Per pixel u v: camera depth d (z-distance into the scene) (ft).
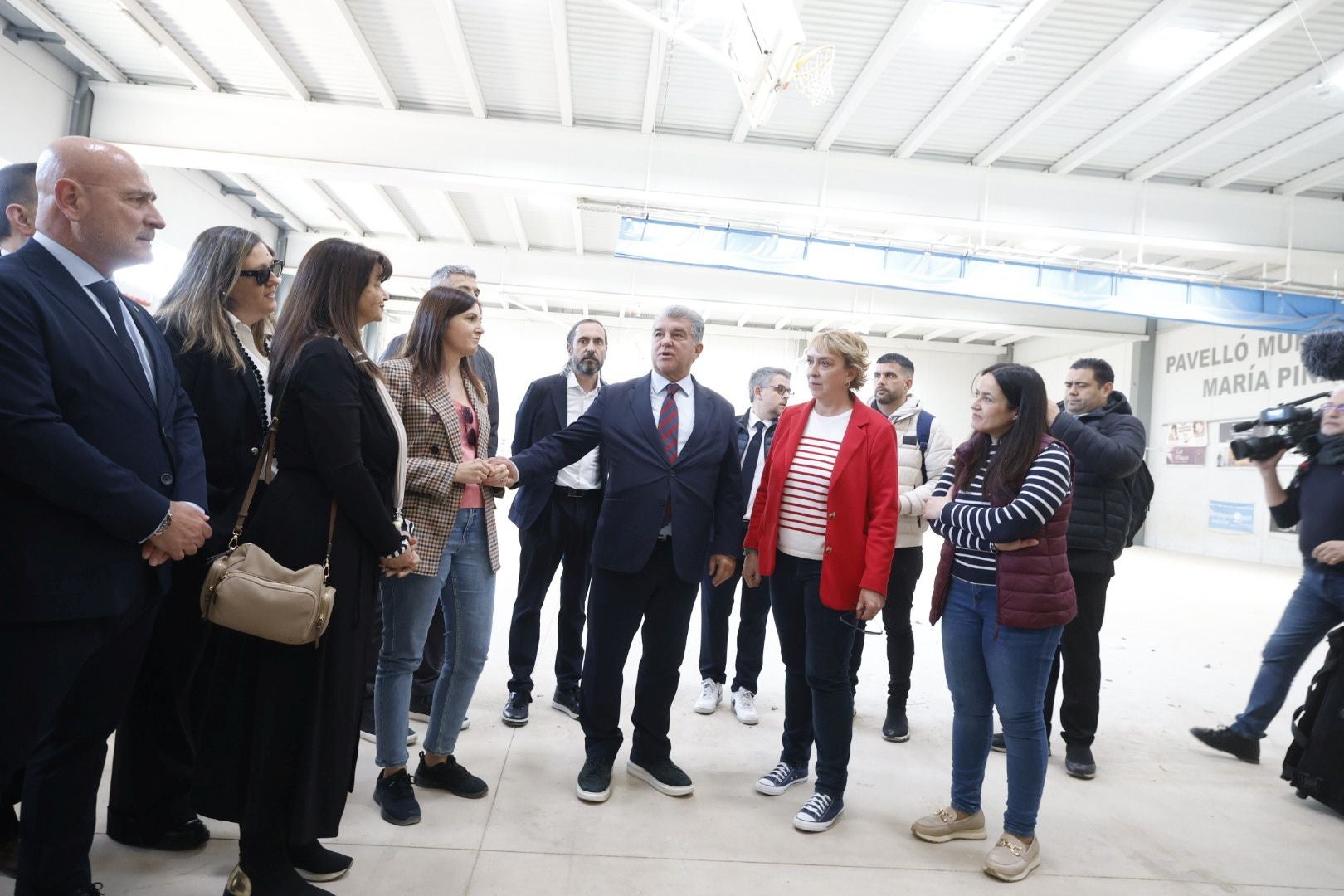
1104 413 9.43
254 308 6.32
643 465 7.64
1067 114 22.89
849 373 7.70
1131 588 25.14
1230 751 9.55
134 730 6.04
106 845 6.13
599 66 21.68
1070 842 7.20
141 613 4.93
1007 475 6.52
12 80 20.95
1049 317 43.21
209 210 31.65
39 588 4.23
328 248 5.82
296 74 23.13
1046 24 18.69
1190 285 25.84
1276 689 9.28
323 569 5.08
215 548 5.78
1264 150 24.32
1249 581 28.35
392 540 5.51
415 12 19.85
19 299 4.28
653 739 7.96
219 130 24.27
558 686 10.09
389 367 6.74
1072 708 8.89
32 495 4.27
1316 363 9.15
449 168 24.85
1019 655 6.55
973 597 6.95
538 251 40.40
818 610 7.30
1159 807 8.08
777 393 10.91
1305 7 16.97
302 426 5.36
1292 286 27.25
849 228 30.58
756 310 41.39
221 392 5.93
